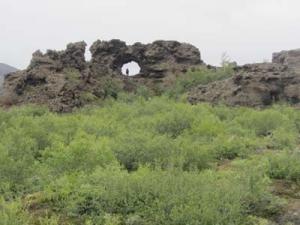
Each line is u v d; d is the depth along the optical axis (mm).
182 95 35031
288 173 9469
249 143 13805
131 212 7223
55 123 18219
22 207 7672
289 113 23562
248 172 8508
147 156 10781
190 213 6555
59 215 7293
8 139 13344
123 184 7633
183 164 10234
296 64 43312
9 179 9094
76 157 10039
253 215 7430
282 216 7457
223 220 6562
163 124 17109
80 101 33094
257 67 33031
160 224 6672
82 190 7715
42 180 9070
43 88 34125
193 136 14781
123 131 15773
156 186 7520
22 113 26047
